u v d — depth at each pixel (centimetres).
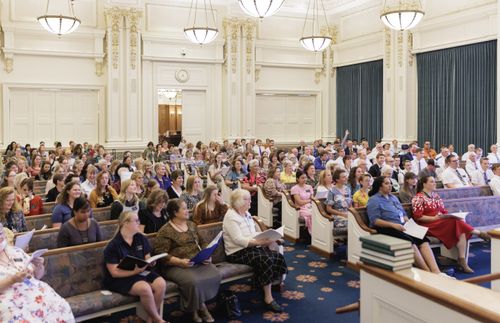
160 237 439
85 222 443
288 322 419
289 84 1630
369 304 285
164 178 805
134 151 1429
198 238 461
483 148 1162
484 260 609
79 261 398
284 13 1588
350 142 1316
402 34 1348
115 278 389
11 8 1313
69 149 1188
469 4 1168
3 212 457
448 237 570
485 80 1152
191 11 1481
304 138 1677
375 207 550
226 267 452
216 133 1532
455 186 831
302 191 725
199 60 1491
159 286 389
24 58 1338
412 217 594
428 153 1160
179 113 1900
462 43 1195
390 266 271
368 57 1494
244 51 1535
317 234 643
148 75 1443
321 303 463
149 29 1439
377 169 930
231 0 1502
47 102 1383
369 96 1506
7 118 1328
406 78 1346
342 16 1602
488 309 216
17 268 313
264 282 448
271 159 1098
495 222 663
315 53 1647
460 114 1219
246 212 498
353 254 570
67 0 1365
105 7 1388
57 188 651
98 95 1426
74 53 1377
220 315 436
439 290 241
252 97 1555
